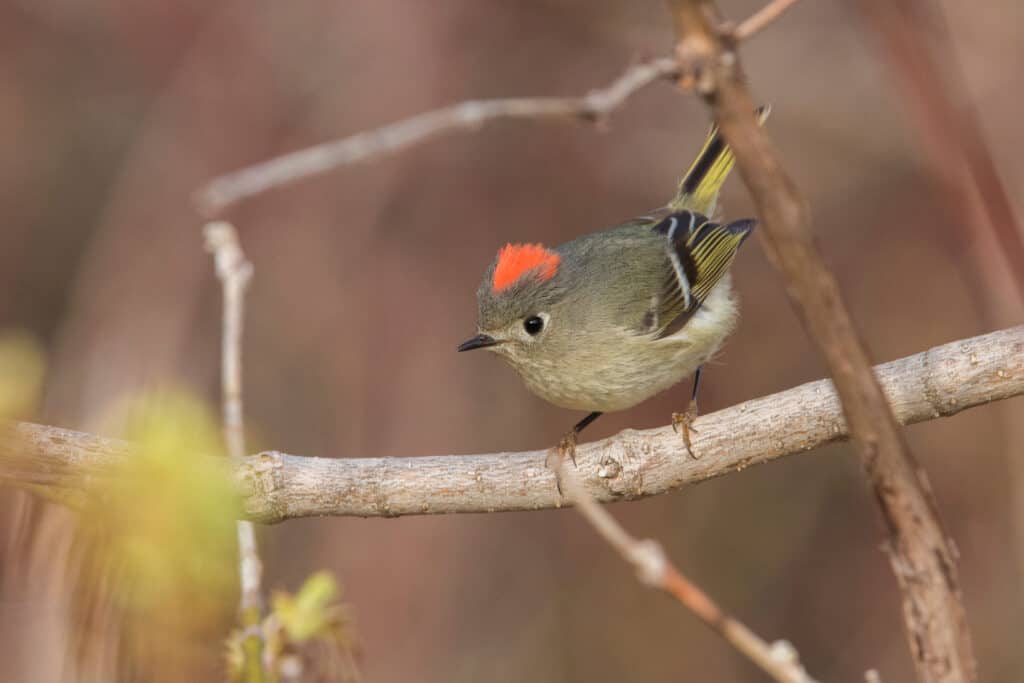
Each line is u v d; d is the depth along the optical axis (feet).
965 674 9.48
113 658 9.03
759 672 37.06
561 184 38.78
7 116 41.04
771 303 39.22
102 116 40.88
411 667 34.76
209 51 38.91
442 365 37.24
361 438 36.55
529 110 15.26
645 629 37.22
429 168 38.42
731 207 39.86
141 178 38.52
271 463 16.85
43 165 41.22
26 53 41.34
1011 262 18.94
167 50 39.29
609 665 36.83
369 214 38.17
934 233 38.04
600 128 14.10
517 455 17.75
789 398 17.33
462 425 36.96
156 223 37.68
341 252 37.86
